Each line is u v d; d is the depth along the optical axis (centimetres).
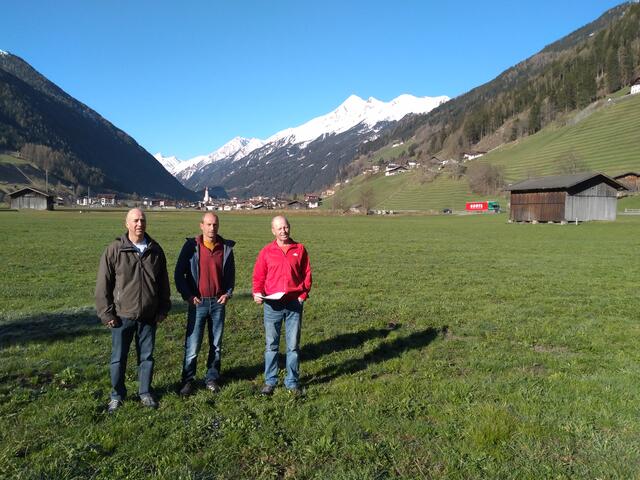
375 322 1110
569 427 569
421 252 2814
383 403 643
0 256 2270
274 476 474
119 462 495
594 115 18575
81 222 5725
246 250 2805
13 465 481
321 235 4306
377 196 19862
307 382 745
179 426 576
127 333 632
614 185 6525
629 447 526
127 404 631
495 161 19062
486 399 659
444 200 16250
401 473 480
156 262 635
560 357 862
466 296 1451
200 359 837
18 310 1191
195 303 688
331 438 543
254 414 616
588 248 3089
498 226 6006
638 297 1437
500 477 473
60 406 619
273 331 700
